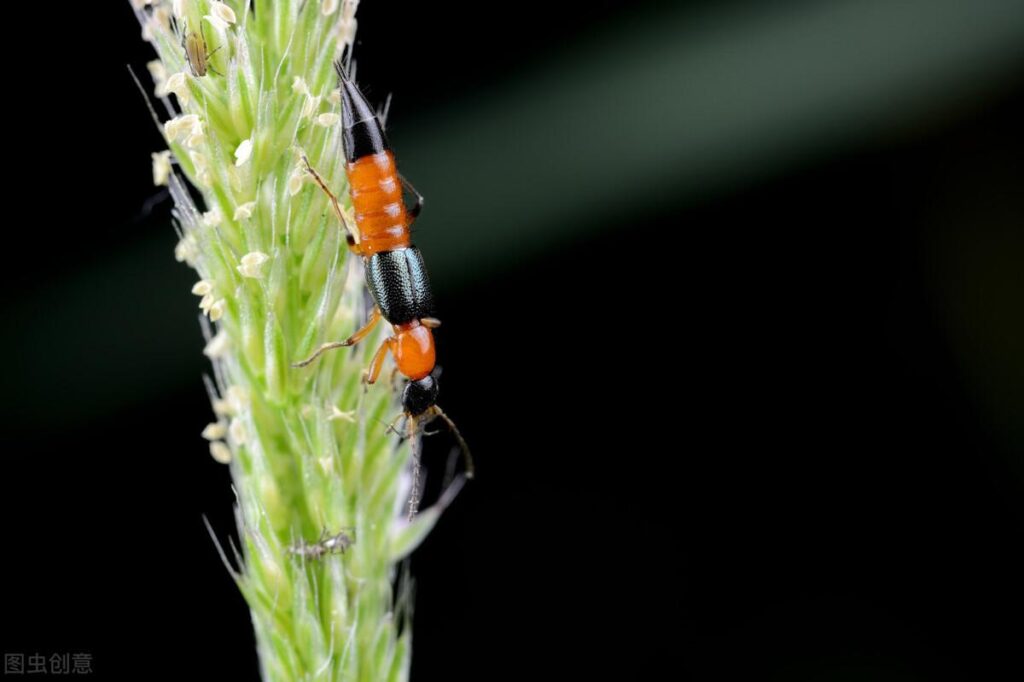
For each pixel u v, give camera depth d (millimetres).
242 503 64
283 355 63
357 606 64
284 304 63
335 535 64
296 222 63
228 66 62
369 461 65
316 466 64
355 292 64
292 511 64
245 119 62
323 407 64
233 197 62
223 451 64
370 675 64
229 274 63
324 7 62
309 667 64
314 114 62
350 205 64
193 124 61
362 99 63
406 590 65
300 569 63
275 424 64
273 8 62
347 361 64
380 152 64
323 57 63
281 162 62
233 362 64
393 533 65
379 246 64
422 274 65
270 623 64
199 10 61
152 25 62
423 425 65
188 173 62
